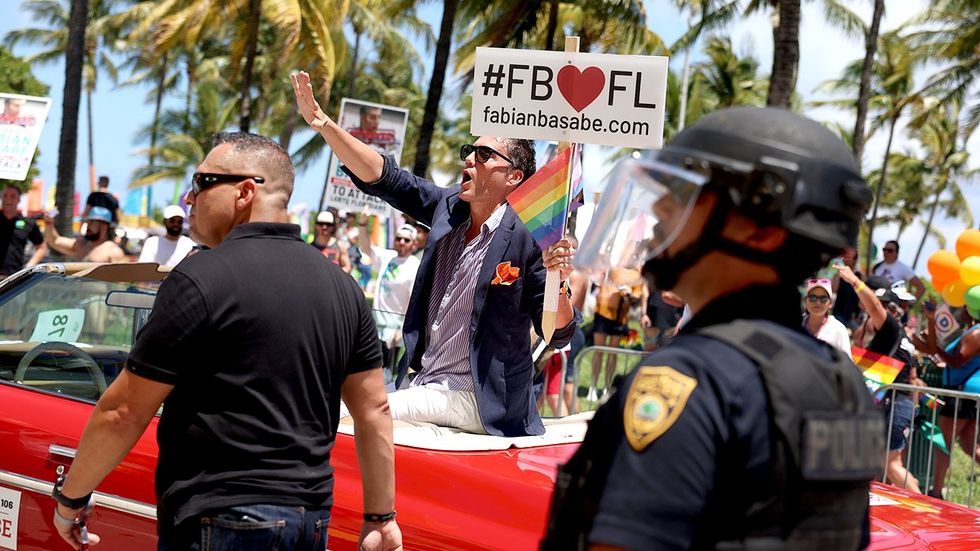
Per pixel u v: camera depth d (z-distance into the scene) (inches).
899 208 2299.5
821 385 59.5
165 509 98.9
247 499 95.9
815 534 57.6
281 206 107.0
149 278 163.6
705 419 57.1
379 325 195.5
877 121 1747.0
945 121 1934.1
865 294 281.0
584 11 935.0
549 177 145.9
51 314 151.6
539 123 151.6
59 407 139.6
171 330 95.8
